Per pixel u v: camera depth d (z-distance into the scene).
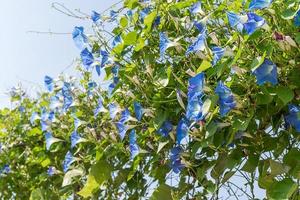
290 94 1.08
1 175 2.08
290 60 1.10
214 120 1.18
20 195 2.06
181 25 1.31
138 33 1.40
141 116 1.34
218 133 1.21
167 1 1.35
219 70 1.10
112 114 1.43
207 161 1.29
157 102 1.29
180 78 1.28
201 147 1.23
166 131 1.31
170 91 1.32
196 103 1.13
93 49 1.47
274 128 1.18
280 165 1.16
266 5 1.05
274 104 1.16
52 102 1.81
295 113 1.11
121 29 1.42
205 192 1.32
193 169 1.32
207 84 1.15
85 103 1.66
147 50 1.38
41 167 2.05
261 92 1.13
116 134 1.46
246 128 1.19
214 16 1.24
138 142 1.41
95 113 1.55
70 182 1.60
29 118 2.12
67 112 1.79
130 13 1.42
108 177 1.50
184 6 1.31
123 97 1.45
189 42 1.28
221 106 1.11
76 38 1.48
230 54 1.09
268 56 1.07
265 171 1.20
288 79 1.12
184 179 1.35
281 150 1.18
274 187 1.11
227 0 1.23
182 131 1.23
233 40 1.10
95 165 1.51
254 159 1.21
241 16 1.08
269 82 1.10
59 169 1.88
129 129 1.45
